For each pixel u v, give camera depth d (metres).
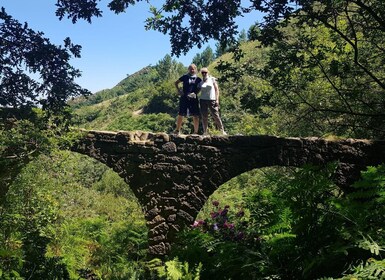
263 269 2.32
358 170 6.83
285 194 2.65
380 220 2.24
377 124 8.75
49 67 3.69
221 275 2.72
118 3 5.42
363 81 9.59
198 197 7.46
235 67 8.43
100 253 9.02
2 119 4.03
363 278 1.65
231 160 7.35
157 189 7.67
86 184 21.11
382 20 7.38
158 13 6.12
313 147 7.05
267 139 7.20
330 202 2.49
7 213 6.44
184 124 26.31
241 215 4.80
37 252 4.55
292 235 2.32
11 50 3.54
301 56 8.26
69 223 10.33
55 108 4.13
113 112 62.84
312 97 10.24
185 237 3.92
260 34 8.41
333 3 6.96
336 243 2.05
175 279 3.17
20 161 6.25
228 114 19.27
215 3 5.85
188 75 8.42
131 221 11.93
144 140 7.92
